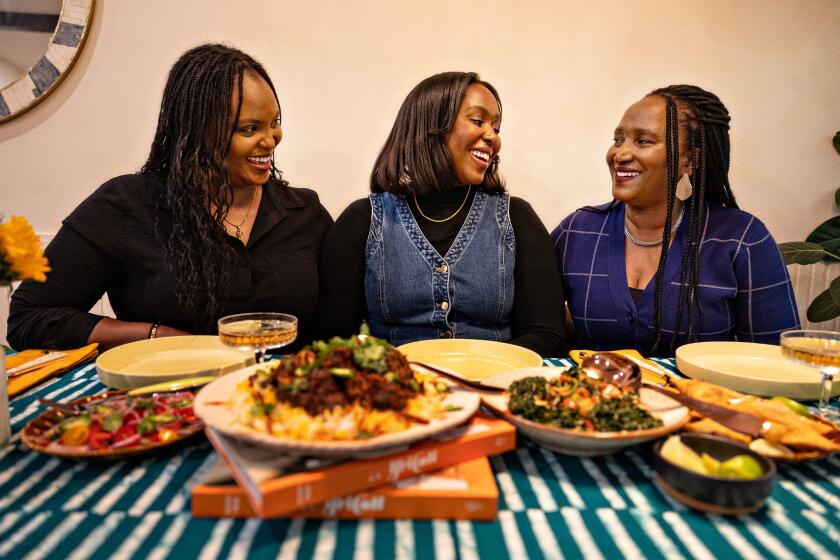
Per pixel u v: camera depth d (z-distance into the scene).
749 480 0.65
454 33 2.65
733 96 2.81
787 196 2.94
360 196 2.77
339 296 1.63
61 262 1.46
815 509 0.69
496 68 2.70
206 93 1.38
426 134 1.61
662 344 1.64
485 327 1.64
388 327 1.67
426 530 0.64
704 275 1.61
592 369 1.05
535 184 2.82
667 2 2.68
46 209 2.58
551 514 0.68
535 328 1.56
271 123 1.47
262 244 1.61
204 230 1.45
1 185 2.52
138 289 1.51
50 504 0.67
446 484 0.68
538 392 0.86
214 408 0.76
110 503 0.67
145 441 0.77
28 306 1.41
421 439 0.73
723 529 0.65
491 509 0.66
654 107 1.55
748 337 1.64
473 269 1.61
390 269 1.62
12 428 0.88
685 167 1.59
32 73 2.41
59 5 2.38
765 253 1.59
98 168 2.58
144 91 2.54
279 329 1.00
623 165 1.60
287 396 0.71
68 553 0.58
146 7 2.47
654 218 1.65
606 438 0.75
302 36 2.58
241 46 2.56
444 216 1.67
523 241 1.67
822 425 0.84
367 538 0.62
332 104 2.66
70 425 0.77
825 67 2.80
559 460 0.83
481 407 0.90
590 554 0.60
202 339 1.27
